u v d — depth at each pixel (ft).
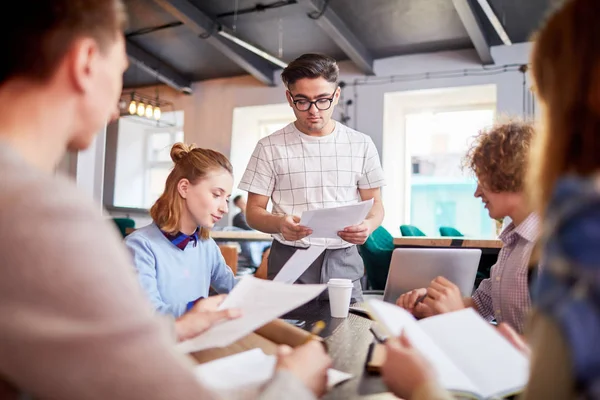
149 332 1.59
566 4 1.67
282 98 26.73
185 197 5.24
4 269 1.49
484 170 3.87
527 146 3.67
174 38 24.35
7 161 1.67
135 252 4.79
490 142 3.86
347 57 24.81
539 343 1.40
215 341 3.00
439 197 24.81
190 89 28.94
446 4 19.36
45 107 1.87
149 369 1.54
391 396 2.51
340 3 19.95
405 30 21.56
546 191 1.66
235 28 22.71
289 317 4.62
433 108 24.48
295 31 22.67
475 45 20.63
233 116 27.94
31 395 1.58
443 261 5.35
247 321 3.17
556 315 1.34
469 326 2.79
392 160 24.70
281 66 24.54
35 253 1.50
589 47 1.56
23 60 1.80
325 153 6.86
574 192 1.44
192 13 20.76
